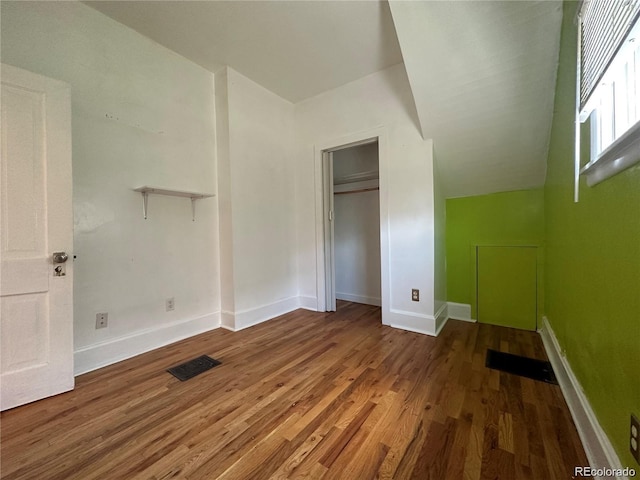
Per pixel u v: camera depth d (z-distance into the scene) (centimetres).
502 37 169
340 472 102
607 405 94
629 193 80
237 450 113
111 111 199
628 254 81
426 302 246
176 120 238
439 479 98
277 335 246
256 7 190
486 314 278
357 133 282
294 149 333
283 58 246
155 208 223
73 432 125
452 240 296
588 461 104
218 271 270
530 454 109
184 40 222
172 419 133
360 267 371
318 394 153
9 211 142
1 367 140
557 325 182
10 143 143
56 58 174
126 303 204
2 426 129
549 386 158
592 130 113
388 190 265
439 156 253
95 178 190
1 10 156
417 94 212
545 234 241
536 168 237
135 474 102
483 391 154
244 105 273
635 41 72
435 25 174
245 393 155
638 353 74
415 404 143
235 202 263
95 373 179
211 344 226
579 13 124
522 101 195
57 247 156
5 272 141
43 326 152
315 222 320
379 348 216
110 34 199
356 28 211
